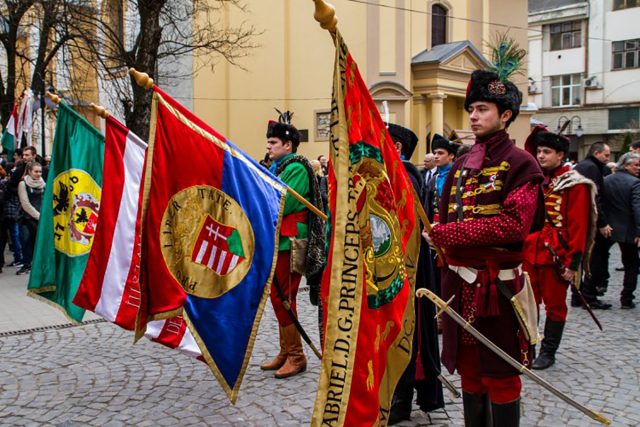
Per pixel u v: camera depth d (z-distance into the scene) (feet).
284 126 16.89
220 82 68.85
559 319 17.04
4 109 53.72
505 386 9.73
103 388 15.70
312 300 16.87
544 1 124.57
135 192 15.72
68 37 46.57
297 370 16.47
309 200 16.14
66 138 17.22
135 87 44.42
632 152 24.79
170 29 61.98
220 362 12.23
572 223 16.84
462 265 9.91
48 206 17.13
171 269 11.71
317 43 68.69
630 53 111.55
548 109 120.16
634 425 13.11
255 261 12.87
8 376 16.70
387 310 8.58
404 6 69.36
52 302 17.03
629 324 21.90
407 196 9.55
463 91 75.66
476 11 82.53
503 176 9.59
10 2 51.72
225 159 12.61
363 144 8.31
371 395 7.69
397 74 68.95
